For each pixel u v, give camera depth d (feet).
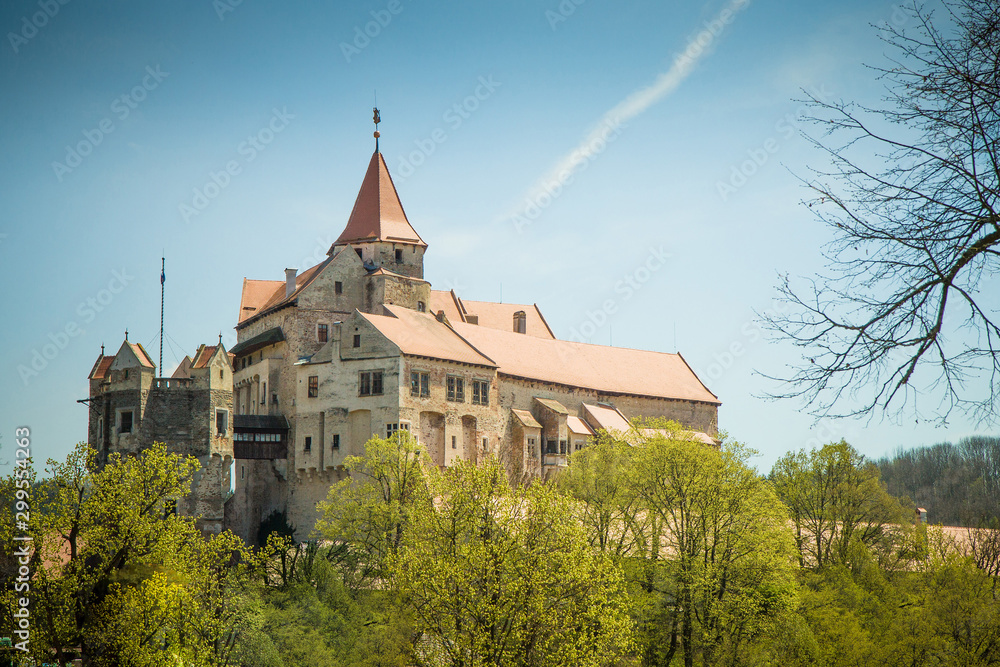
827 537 284.20
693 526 224.53
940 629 209.15
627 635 175.63
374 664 180.45
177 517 193.77
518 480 337.31
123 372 265.34
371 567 230.89
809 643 203.92
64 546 180.75
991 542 279.69
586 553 170.50
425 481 251.19
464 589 163.53
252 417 324.60
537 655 159.74
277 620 200.13
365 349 312.29
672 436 251.19
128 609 164.45
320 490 315.78
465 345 341.00
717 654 197.67
